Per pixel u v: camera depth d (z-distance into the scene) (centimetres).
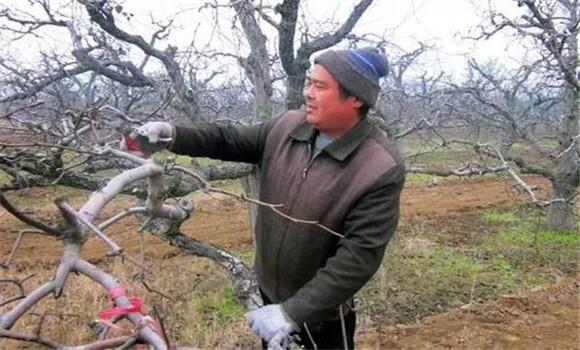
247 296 449
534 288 793
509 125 930
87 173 405
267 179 262
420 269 841
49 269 801
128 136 227
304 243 247
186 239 465
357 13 525
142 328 129
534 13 741
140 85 534
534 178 1683
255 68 511
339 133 240
